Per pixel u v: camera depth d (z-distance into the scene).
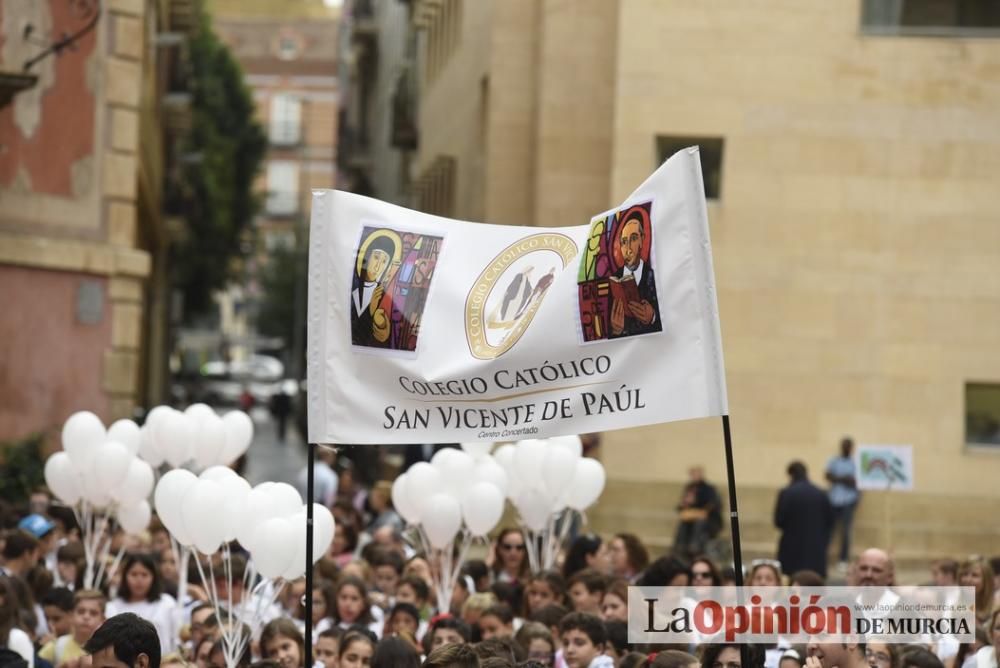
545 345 8.20
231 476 11.00
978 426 27.25
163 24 41.00
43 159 23.14
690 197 7.97
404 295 8.37
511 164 32.16
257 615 11.20
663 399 8.00
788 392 27.20
